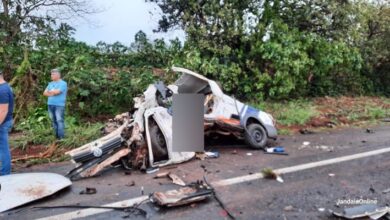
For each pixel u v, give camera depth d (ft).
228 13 35.01
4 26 35.99
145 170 19.01
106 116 31.81
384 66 49.93
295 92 41.22
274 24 36.96
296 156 21.71
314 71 40.19
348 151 22.66
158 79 33.42
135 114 20.77
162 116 20.25
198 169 19.20
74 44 38.96
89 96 31.45
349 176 17.63
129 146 19.13
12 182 15.53
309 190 15.80
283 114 33.83
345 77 47.09
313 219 12.89
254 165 19.89
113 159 18.51
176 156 19.99
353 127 32.12
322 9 38.81
